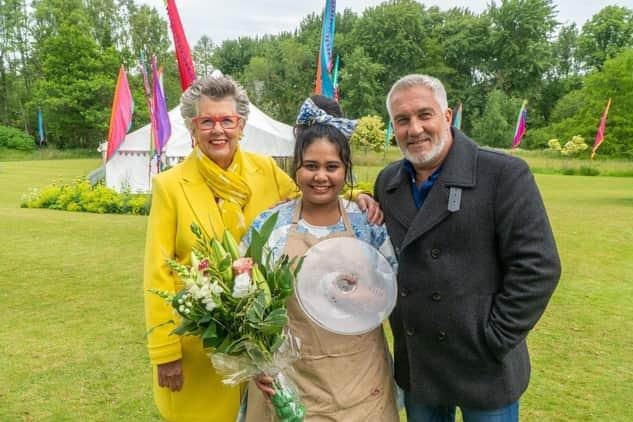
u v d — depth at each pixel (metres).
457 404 2.14
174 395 2.47
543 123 64.31
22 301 5.79
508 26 66.06
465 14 72.56
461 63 68.38
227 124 2.30
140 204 13.55
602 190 20.52
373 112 59.84
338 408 2.14
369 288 2.15
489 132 55.12
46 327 5.00
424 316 2.12
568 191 20.06
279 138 14.66
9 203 15.60
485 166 2.06
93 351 4.43
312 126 2.17
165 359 2.29
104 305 5.66
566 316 5.38
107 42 56.19
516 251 1.99
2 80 58.38
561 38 75.88
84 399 3.62
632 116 36.28
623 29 67.00
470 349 2.07
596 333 4.90
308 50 61.50
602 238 9.68
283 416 2.07
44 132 56.22
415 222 2.10
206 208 2.37
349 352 2.17
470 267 2.06
